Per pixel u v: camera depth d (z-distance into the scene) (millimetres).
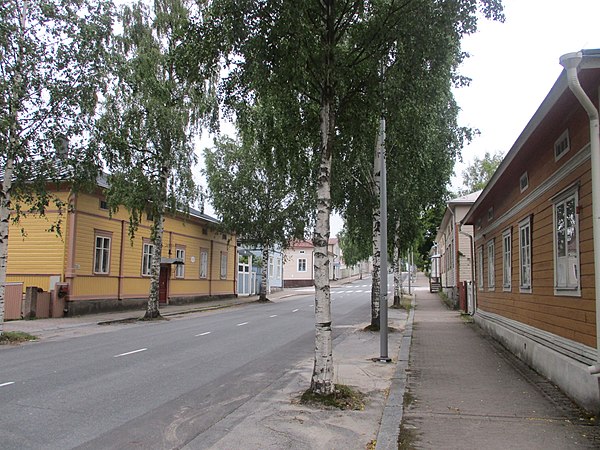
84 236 22453
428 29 7254
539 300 9461
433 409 6863
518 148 9500
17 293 19781
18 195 15266
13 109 13773
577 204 7270
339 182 16766
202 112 20500
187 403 7359
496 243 14430
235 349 12750
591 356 6746
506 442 5477
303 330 17125
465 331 16484
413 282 67500
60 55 14648
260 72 7238
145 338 14984
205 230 35562
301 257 73688
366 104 8188
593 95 6555
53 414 6730
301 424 6203
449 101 17000
